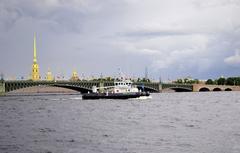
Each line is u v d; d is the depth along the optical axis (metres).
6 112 163.38
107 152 64.81
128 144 71.44
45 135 84.50
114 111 155.50
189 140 74.75
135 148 67.62
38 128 98.44
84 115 139.50
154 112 149.25
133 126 100.12
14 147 69.88
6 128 99.50
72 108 177.50
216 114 134.75
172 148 67.12
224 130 88.12
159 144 70.94
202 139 75.69
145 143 72.12
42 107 191.12
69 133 87.38
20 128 99.12
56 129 95.50
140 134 84.00
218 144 70.06
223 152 63.69
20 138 80.31
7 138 80.50
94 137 80.44
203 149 66.00
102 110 161.62
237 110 154.00
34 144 72.75
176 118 121.56
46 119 125.88
